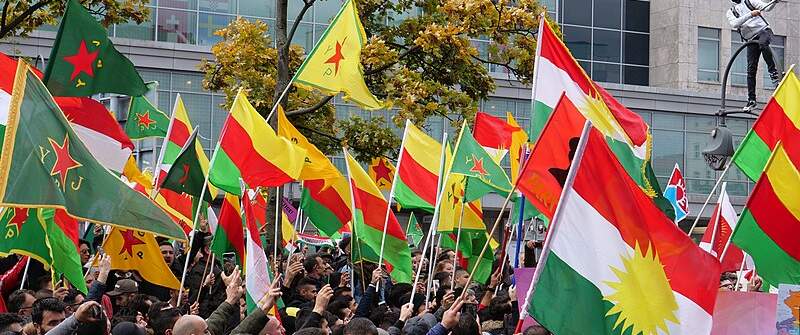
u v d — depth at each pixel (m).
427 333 14.84
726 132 23.53
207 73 30.06
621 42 58.53
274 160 19.55
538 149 14.22
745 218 16.41
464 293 14.59
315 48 20.94
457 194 21.80
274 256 20.75
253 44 29.55
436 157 22.16
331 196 22.44
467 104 28.66
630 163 17.61
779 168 16.28
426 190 21.89
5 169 13.20
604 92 18.23
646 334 12.49
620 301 12.43
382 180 29.70
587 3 57.97
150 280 17.58
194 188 19.66
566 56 17.28
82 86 17.02
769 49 24.03
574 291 12.37
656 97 56.59
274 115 27.16
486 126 23.56
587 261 12.43
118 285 17.36
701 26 57.78
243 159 19.39
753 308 14.05
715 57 58.06
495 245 27.55
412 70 29.02
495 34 28.31
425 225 52.19
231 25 30.22
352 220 20.91
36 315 13.94
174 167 19.48
